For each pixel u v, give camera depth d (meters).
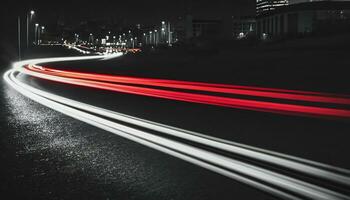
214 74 33.00
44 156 7.16
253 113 12.97
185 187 5.27
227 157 6.93
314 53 43.00
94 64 61.38
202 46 73.00
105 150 7.61
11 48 95.94
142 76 33.88
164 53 84.12
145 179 5.65
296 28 129.88
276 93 18.56
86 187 5.30
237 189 5.15
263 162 6.54
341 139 8.42
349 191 4.96
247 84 23.61
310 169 6.03
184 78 30.12
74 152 7.47
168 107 14.82
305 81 23.30
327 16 125.25
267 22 154.12
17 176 5.88
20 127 10.50
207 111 13.59
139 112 13.45
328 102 15.09
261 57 48.09
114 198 4.86
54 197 4.92
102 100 17.58
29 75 38.03
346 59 33.25
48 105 15.63
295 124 10.60
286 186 5.21
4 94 20.47
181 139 8.63
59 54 106.12
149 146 7.94
